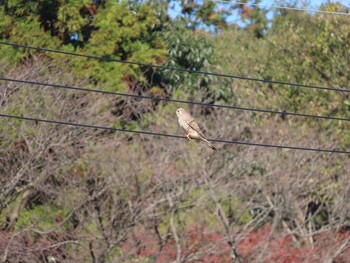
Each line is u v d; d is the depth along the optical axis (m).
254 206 35.84
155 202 33.47
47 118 35.59
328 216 38.41
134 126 40.25
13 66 39.69
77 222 33.59
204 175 35.50
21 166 34.22
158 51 47.22
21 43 42.34
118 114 41.09
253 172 37.41
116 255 33.38
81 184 33.72
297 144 39.25
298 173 37.41
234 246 33.31
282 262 34.41
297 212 36.62
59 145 34.38
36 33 42.75
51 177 34.78
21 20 43.28
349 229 37.66
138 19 46.88
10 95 35.81
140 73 45.56
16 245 31.73
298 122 42.97
